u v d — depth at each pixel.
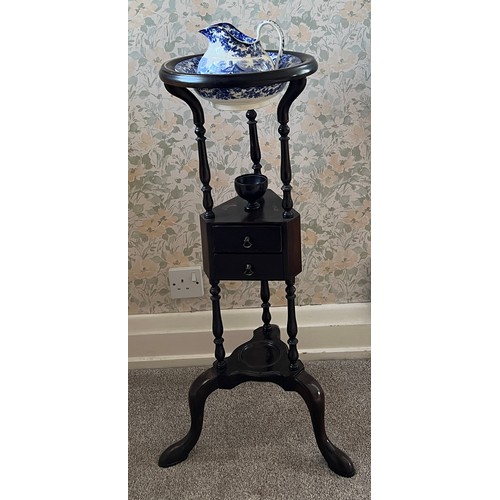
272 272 1.48
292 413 1.82
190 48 1.73
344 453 1.61
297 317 2.01
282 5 1.69
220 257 1.48
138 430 1.79
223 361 1.61
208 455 1.70
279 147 1.83
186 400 1.90
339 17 1.70
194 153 1.83
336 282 1.99
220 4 1.68
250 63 1.31
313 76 1.76
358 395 1.87
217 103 1.35
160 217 1.90
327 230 1.92
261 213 1.49
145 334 2.02
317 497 1.55
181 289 1.98
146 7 1.68
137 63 1.73
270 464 1.66
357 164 1.85
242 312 2.00
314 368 2.00
